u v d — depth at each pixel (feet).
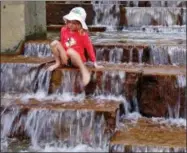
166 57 25.66
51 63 24.49
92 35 33.63
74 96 22.52
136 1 43.45
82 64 22.53
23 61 24.61
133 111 22.17
